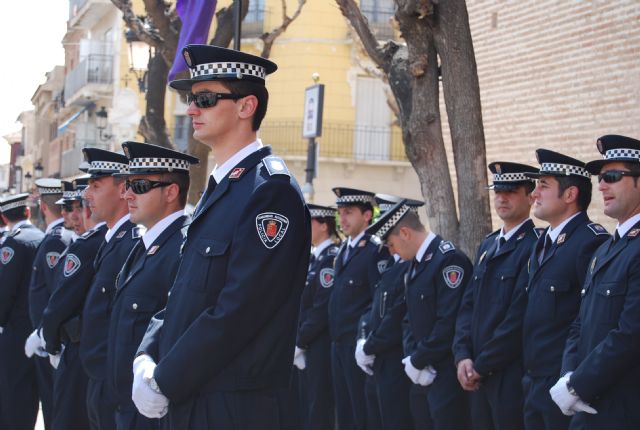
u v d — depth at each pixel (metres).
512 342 6.05
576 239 5.76
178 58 9.51
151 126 12.66
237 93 4.12
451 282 6.84
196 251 4.03
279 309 3.99
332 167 22.67
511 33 11.83
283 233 3.89
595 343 5.07
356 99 22.61
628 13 10.03
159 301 5.34
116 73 25.00
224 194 4.06
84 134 26.97
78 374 6.62
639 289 4.89
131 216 5.47
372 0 22.11
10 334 8.63
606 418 4.96
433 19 7.77
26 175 38.84
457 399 6.80
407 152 8.15
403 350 7.27
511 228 6.40
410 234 7.06
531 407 5.72
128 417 5.31
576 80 10.77
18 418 8.63
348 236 8.63
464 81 7.68
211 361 3.82
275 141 22.53
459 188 7.72
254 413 3.96
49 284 8.16
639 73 9.90
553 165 5.86
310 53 22.44
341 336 8.23
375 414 7.70
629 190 5.19
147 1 10.87
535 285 5.84
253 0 22.64
